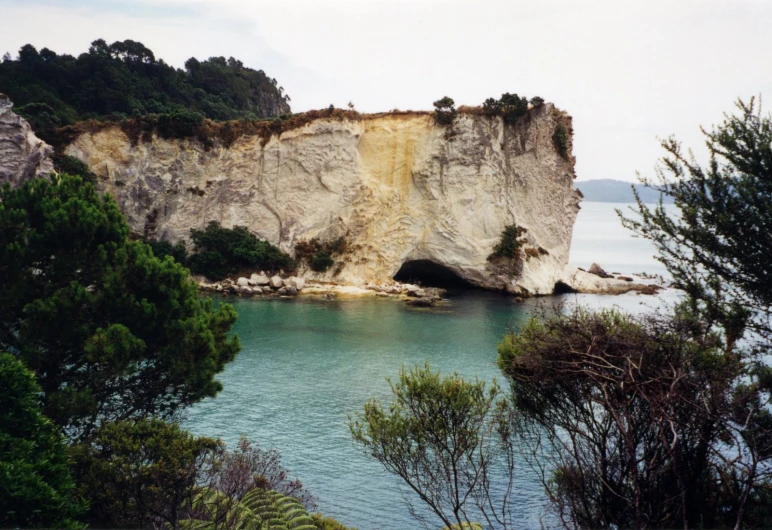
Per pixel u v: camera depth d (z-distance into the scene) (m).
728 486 16.47
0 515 15.62
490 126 90.69
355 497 28.27
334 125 87.81
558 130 96.50
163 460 21.62
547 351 17.67
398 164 90.75
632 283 97.31
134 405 27.02
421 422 20.22
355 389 42.22
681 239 18.56
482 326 63.38
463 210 89.50
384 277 87.81
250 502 24.33
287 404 39.12
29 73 95.81
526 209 93.38
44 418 18.78
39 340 24.69
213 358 28.62
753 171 18.12
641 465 18.19
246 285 79.06
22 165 67.31
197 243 83.06
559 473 19.33
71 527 16.56
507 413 24.77
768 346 17.80
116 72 102.19
